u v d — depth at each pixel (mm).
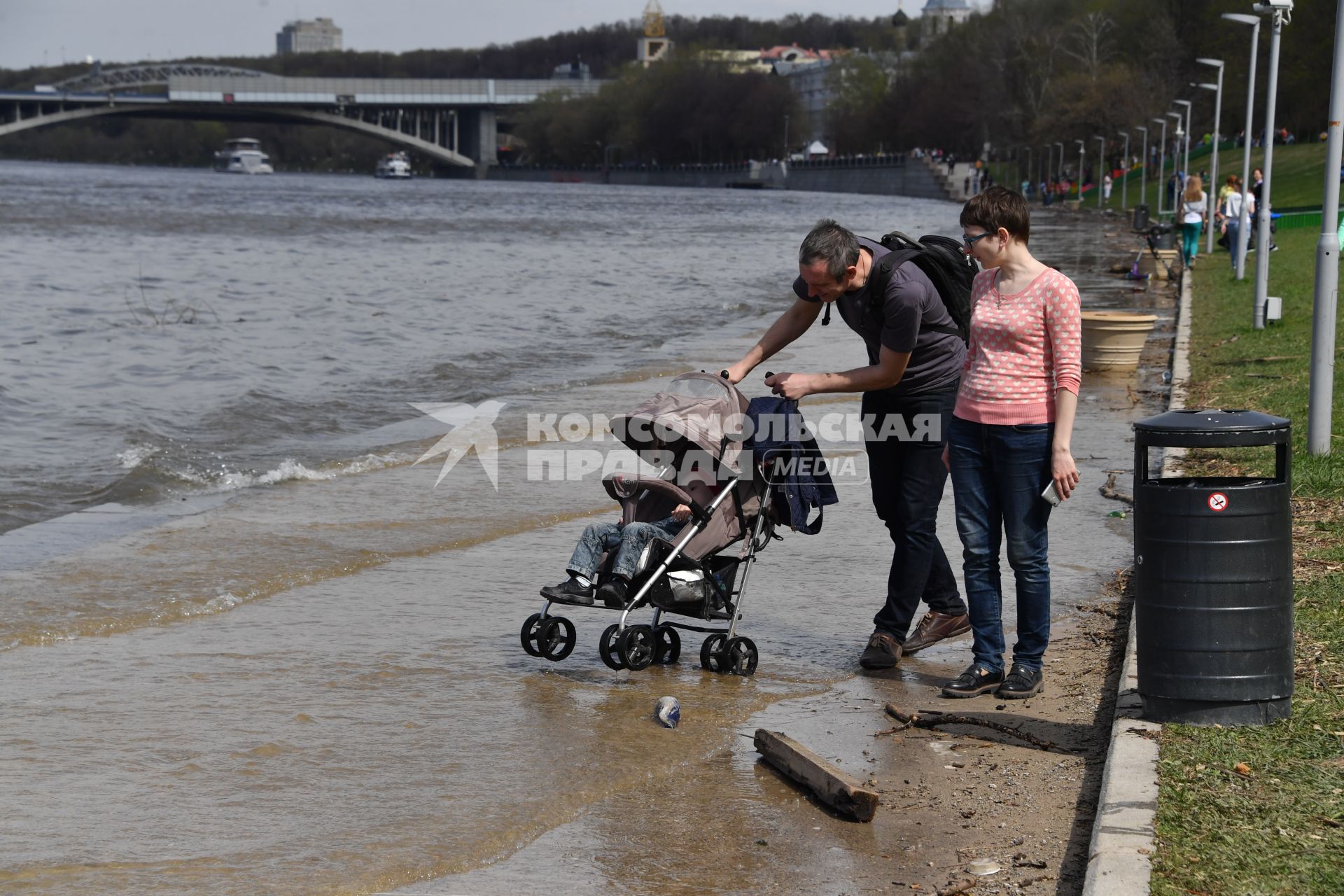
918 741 5633
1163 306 24641
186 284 36281
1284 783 4637
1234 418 5145
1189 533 5090
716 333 24000
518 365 19531
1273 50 18859
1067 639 6949
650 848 4629
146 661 6609
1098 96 99062
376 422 14695
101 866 4391
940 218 88500
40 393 16766
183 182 173750
